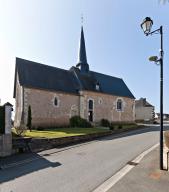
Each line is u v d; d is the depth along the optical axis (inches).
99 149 518.0
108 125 1264.8
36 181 292.7
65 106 1162.6
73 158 425.1
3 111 474.3
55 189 263.9
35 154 472.7
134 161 390.6
